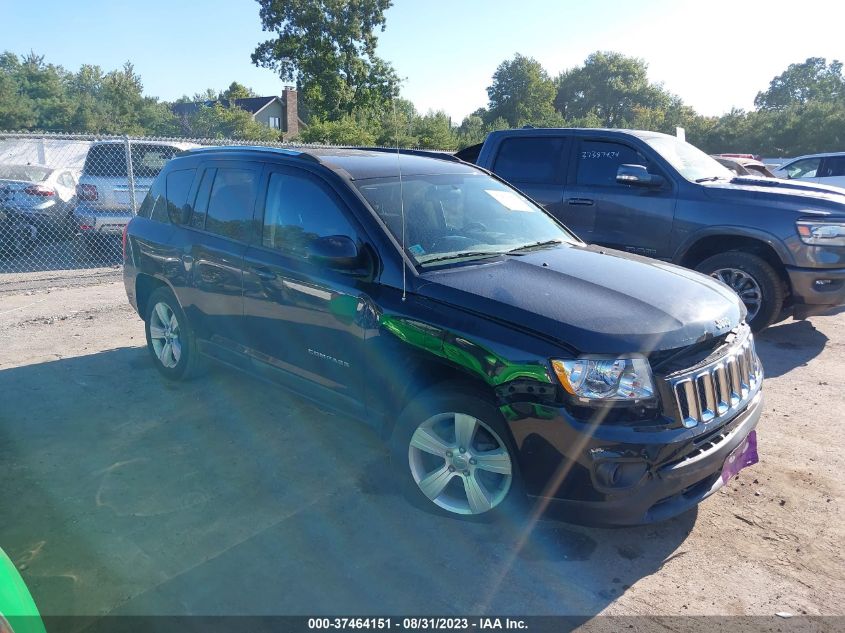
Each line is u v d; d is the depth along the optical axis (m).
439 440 3.46
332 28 40.34
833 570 3.17
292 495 3.77
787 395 5.34
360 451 4.31
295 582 3.04
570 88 92.12
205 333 4.85
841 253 6.12
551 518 3.14
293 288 4.01
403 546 3.32
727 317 3.43
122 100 45.53
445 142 15.43
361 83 41.84
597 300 3.32
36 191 11.97
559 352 3.00
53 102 46.91
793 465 4.17
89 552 3.21
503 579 3.10
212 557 3.20
